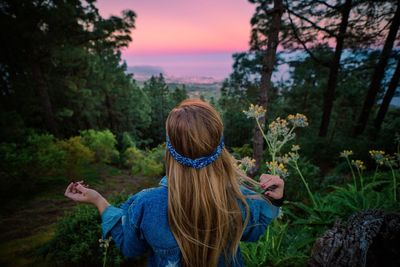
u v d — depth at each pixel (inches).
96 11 485.4
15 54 473.4
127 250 35.2
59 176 403.9
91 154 461.4
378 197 121.2
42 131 582.2
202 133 30.7
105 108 1208.8
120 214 36.7
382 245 51.6
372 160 292.7
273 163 85.9
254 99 883.4
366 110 504.7
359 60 466.6
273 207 36.5
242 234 34.9
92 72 802.8
